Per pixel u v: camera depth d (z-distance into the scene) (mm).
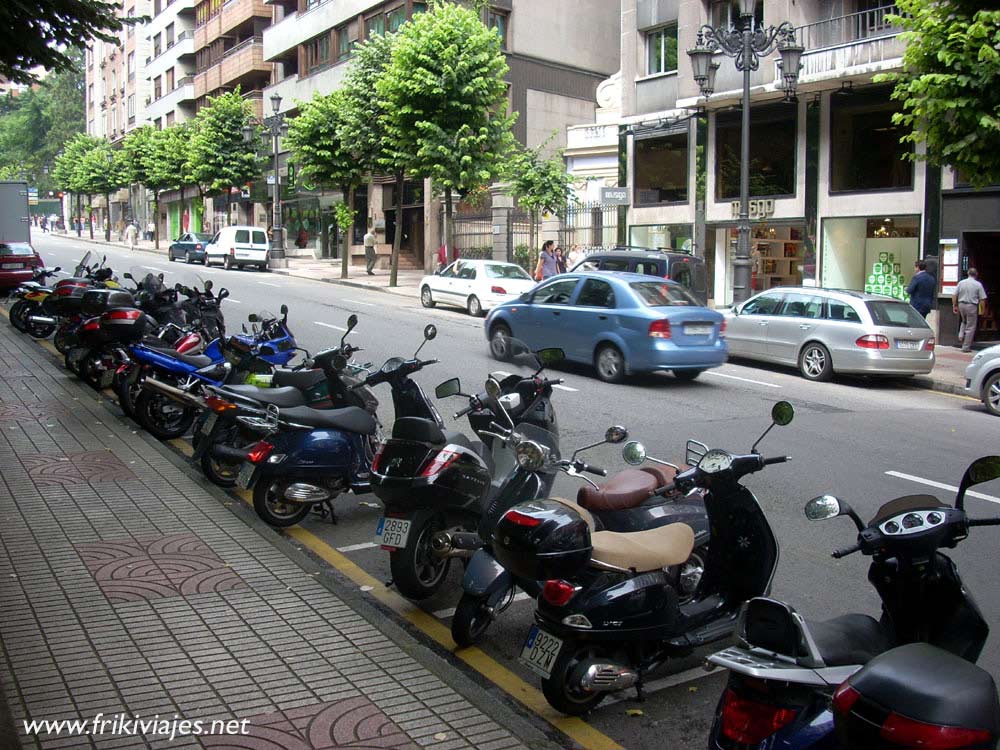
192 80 65062
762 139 25391
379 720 4395
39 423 10344
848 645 3754
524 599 6473
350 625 5477
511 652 5590
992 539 7527
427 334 7512
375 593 6371
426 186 37719
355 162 34594
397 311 25125
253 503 7730
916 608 4078
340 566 6781
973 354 19344
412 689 4727
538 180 30234
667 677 5312
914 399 14781
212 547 6695
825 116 23672
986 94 13188
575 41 40906
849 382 16344
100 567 6238
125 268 37719
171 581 6043
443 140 28156
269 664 4945
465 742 4227
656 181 28672
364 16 41906
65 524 7094
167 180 56812
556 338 15727
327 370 7918
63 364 14195
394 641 5281
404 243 43500
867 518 7996
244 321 20984
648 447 10430
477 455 6234
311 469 7352
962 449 10805
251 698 4566
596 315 14992
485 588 5320
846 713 2994
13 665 4832
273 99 41375
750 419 12219
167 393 8758
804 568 6840
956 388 15594
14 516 7258
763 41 19891
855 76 22062
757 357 17422
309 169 34781
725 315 18062
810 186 24109
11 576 6047
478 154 28469
